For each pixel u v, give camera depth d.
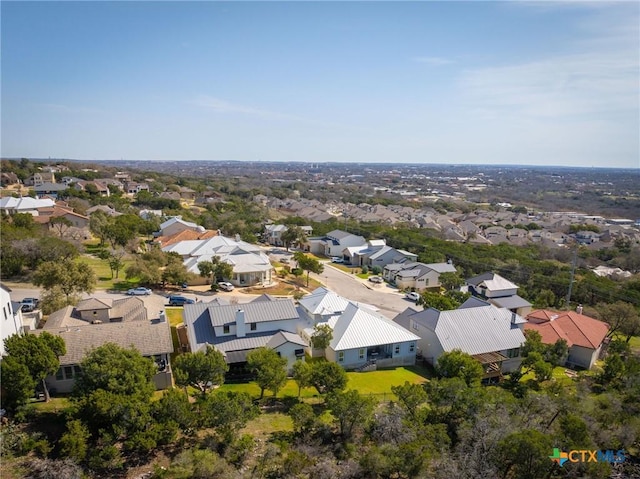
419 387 32.84
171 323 49.50
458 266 90.00
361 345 43.03
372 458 25.33
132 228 89.38
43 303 45.53
